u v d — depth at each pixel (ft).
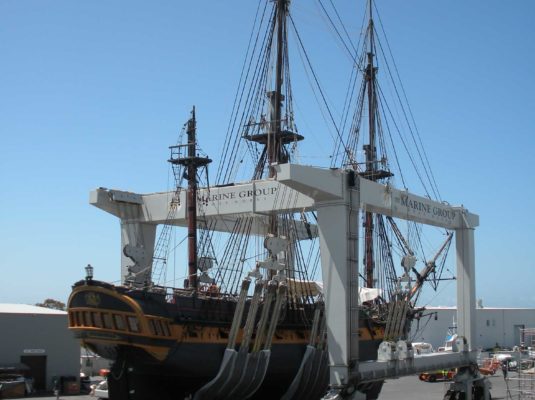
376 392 127.75
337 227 96.22
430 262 132.05
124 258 120.37
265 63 126.41
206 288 113.09
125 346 93.56
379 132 177.88
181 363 95.25
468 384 127.54
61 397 154.40
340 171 96.89
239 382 100.07
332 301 95.55
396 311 113.29
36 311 176.55
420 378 208.64
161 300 93.71
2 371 158.81
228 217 119.44
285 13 126.62
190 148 108.88
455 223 130.21
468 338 129.08
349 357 94.48
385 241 145.59
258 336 100.89
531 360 133.18
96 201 116.06
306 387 112.37
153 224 122.11
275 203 107.65
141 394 97.81
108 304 90.27
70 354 173.78
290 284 113.70
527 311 318.45
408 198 114.52
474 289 130.41
